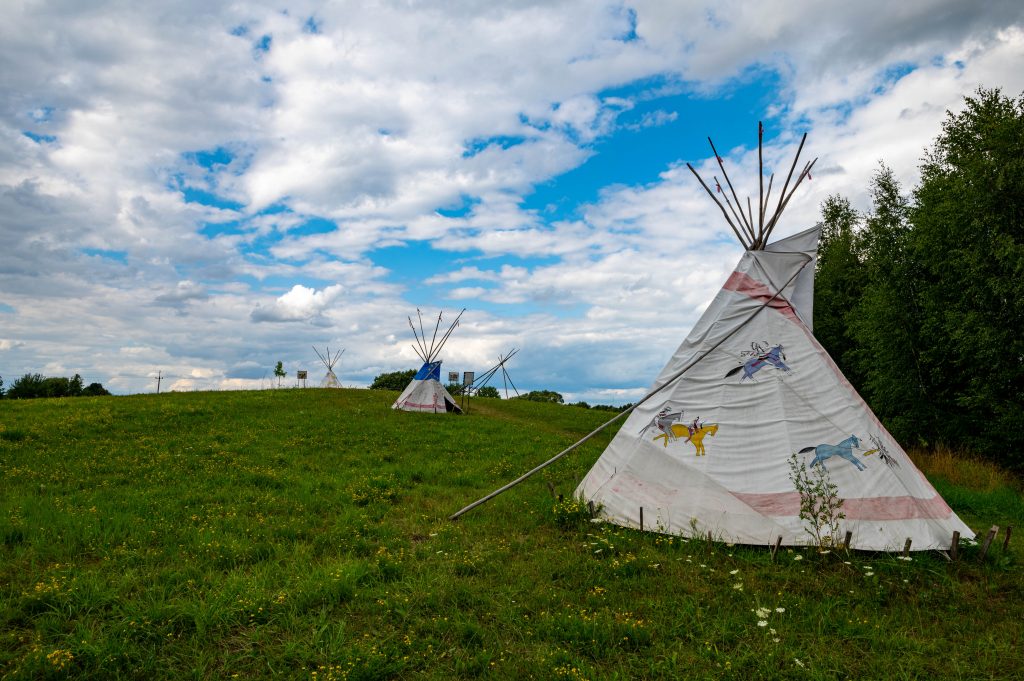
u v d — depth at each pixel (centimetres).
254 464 1370
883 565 714
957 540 747
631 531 841
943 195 1927
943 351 1989
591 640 510
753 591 637
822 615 572
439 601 586
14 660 470
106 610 564
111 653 475
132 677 458
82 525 808
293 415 2373
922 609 601
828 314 2823
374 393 4003
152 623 530
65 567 666
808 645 518
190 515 905
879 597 622
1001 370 1764
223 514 920
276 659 482
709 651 497
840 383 915
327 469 1354
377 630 539
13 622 543
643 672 470
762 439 871
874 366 2367
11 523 810
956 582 675
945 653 511
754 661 484
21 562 685
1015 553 790
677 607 591
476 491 1157
